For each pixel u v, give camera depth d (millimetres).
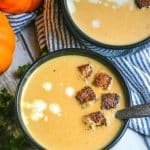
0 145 608
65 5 604
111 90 577
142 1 613
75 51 575
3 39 621
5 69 639
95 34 611
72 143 555
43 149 547
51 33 648
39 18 665
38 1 651
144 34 617
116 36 613
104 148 554
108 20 615
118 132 559
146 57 655
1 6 636
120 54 643
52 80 570
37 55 664
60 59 576
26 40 667
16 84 647
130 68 651
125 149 641
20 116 553
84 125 559
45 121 557
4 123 615
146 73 655
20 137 607
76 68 576
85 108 562
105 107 565
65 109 561
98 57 580
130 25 617
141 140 647
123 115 552
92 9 615
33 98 562
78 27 607
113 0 619
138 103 650
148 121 636
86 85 573
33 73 567
